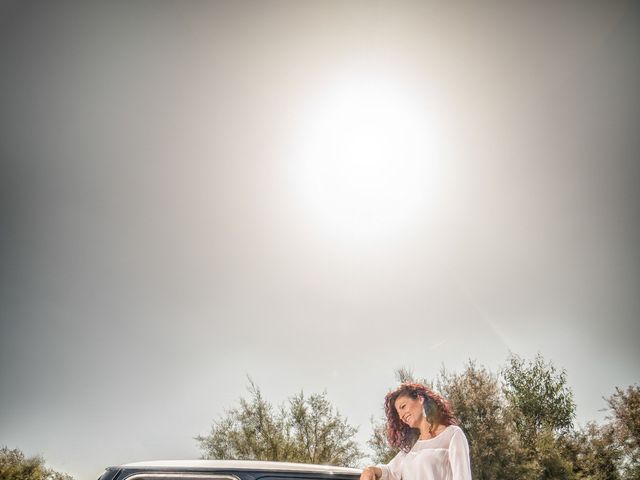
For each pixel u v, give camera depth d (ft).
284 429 39.70
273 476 10.12
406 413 8.86
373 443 39.19
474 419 37.63
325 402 40.73
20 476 47.55
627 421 40.50
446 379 40.52
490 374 40.57
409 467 8.41
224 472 10.15
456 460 8.07
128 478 10.11
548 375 42.19
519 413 40.16
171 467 10.29
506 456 36.11
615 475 38.91
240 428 39.47
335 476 10.23
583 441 40.47
